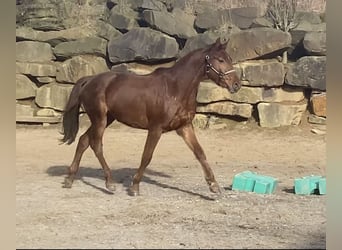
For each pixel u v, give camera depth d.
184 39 16.12
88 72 15.88
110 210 6.82
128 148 12.95
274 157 12.05
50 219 6.37
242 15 15.95
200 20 16.20
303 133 14.04
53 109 15.85
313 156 12.12
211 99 14.71
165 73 7.41
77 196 7.64
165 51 15.66
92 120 7.84
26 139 13.83
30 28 16.61
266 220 6.46
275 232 5.93
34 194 7.76
